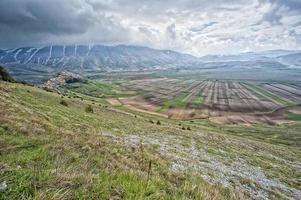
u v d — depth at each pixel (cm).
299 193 2352
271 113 14825
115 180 635
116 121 4741
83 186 530
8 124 1312
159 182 788
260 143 6844
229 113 14488
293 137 9419
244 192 1852
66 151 937
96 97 18188
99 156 1032
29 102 3462
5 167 591
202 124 11375
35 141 1031
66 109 4306
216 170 2402
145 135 3709
